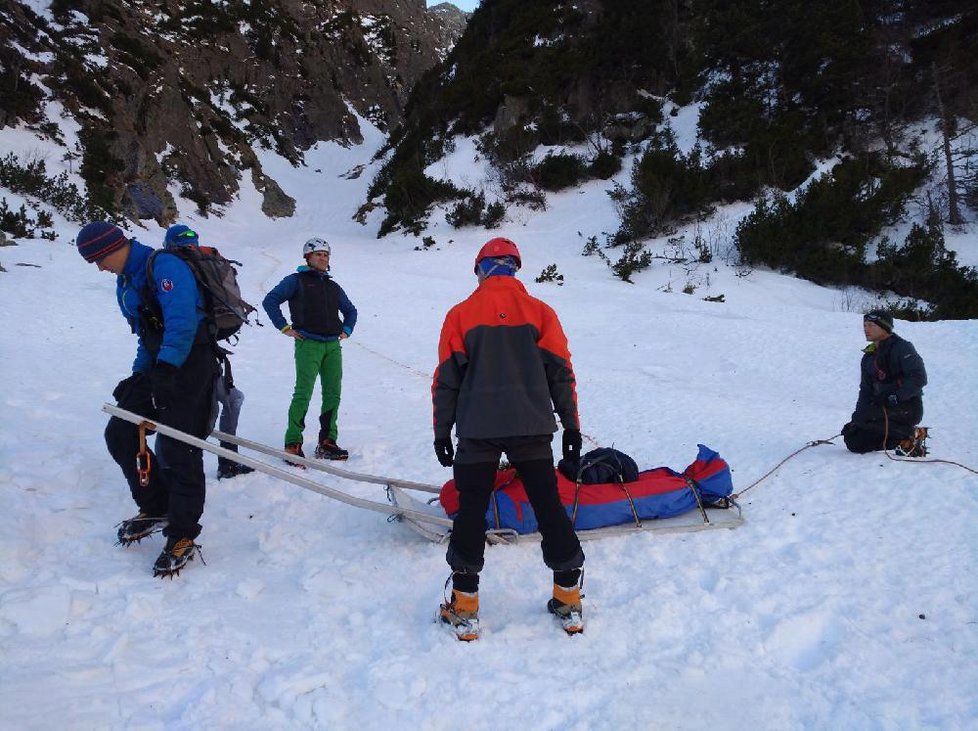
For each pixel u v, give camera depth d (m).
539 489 2.65
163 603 2.75
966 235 20.33
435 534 3.36
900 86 24.38
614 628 2.64
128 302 3.14
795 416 6.57
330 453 5.01
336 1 63.28
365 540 3.48
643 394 7.60
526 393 2.58
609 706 2.19
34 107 26.30
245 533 3.59
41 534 3.25
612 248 23.44
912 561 3.10
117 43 33.91
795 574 3.03
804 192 21.42
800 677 2.36
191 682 2.24
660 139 27.42
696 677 2.35
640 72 30.89
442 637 2.55
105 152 26.14
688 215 23.88
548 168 28.42
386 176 37.31
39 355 7.55
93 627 2.52
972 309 16.97
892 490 4.01
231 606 2.77
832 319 12.36
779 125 24.95
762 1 28.92
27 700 2.07
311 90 50.22
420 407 6.94
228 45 46.59
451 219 27.41
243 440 3.61
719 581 2.97
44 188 21.52
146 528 3.25
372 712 2.14
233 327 3.29
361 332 11.84
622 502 3.54
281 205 38.91
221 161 37.19
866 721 2.10
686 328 11.89
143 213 27.75
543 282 18.38
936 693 2.22
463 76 36.00
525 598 2.91
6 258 14.17
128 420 2.93
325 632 2.59
